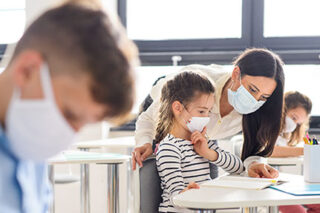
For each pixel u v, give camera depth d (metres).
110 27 0.58
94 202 3.36
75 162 1.87
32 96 0.57
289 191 1.29
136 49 0.62
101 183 3.35
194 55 3.57
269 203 1.17
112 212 2.05
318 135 3.36
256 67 1.58
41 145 0.59
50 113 0.57
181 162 1.63
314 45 3.46
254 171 1.59
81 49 0.55
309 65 3.43
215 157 1.66
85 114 0.58
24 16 3.61
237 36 3.56
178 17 3.62
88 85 0.56
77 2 0.59
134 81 0.59
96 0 0.61
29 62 0.55
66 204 3.44
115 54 0.57
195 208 1.14
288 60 3.45
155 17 3.65
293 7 3.48
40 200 0.73
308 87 3.43
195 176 1.64
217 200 1.15
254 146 1.75
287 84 3.42
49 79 0.56
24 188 0.62
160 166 1.61
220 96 1.72
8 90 0.60
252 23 3.54
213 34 3.59
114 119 0.61
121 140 2.96
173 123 1.69
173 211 1.54
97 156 2.01
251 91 1.61
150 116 1.88
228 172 1.73
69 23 0.56
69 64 0.55
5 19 3.64
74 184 3.43
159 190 1.63
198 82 1.65
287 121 2.62
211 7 3.58
